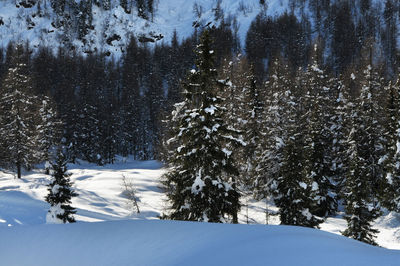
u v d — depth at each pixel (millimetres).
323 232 7266
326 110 45344
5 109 49438
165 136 33094
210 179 15344
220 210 15297
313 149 34062
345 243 6035
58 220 21547
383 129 37969
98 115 81938
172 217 16078
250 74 37250
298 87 52906
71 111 74125
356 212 21734
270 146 36250
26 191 34000
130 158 89562
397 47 122438
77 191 39812
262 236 6285
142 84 129500
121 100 109562
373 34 136000
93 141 76188
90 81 116438
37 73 109875
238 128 35750
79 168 67312
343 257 4773
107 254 5867
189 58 132250
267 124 37625
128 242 6418
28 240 7121
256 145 36375
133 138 91875
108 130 82562
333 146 42156
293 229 7117
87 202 35656
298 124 41969
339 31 138750
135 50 146500
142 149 93000
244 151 35844
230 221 16266
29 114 52000
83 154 76562
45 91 97500
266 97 41188
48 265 5652
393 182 31953
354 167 22500
